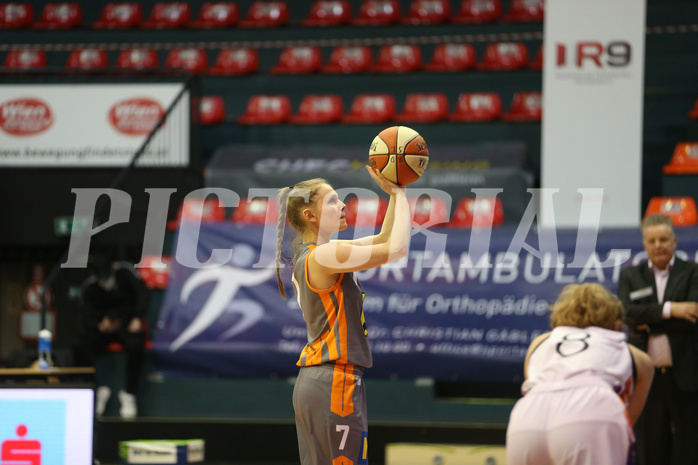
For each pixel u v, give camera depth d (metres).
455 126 29.39
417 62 31.73
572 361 10.14
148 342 22.17
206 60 32.97
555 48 24.02
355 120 30.17
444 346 20.52
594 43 23.88
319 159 27.41
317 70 32.06
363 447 9.37
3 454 11.23
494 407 20.08
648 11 30.58
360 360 9.37
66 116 27.27
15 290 30.08
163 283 23.62
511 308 20.41
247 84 32.38
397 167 9.60
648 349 15.57
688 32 29.77
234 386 21.11
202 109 30.86
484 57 32.69
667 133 28.83
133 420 20.42
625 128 23.69
